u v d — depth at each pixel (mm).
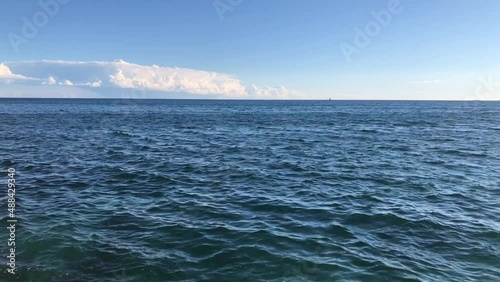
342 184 15883
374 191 14695
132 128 44125
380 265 8266
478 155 23922
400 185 15750
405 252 9008
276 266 8141
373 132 39938
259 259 8445
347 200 13359
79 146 27312
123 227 10367
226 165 20172
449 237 9992
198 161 21438
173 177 17031
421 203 13102
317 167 19703
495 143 30047
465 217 11633
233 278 7629
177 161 21391
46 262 8148
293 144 29641
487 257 8820
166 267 8016
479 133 38219
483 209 12508
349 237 9852
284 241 9453
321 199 13469
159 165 20062
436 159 22406
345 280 7602
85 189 14688
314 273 7879
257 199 13383
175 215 11477
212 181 16297
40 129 40375
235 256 8570
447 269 8195
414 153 24750
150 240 9453
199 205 12539
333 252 8891
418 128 44812
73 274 7680
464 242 9672
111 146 27672
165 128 44719
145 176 17203
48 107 112000
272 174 17859
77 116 67188
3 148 25375
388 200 13414
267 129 44031
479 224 11008
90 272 7777
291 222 10930
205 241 9398
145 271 7836
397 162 21344
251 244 9227
